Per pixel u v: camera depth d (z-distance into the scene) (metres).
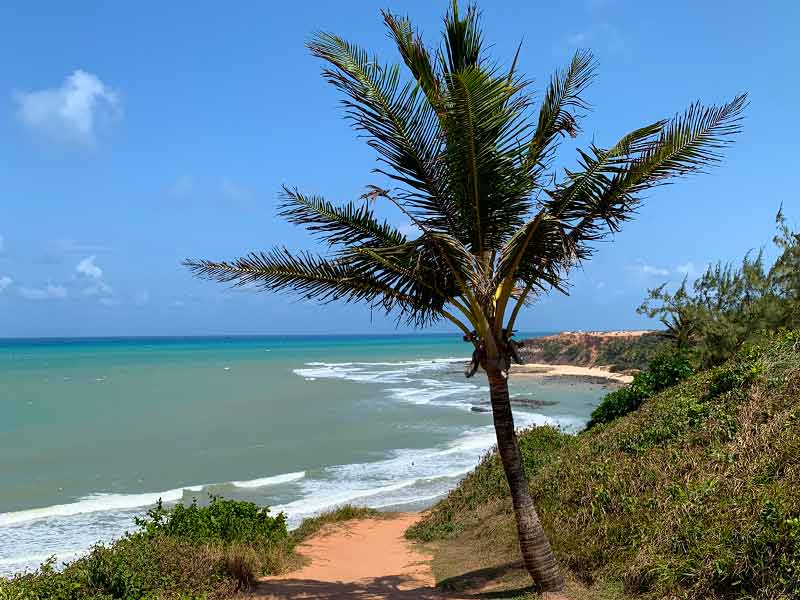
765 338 14.30
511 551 10.23
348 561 11.38
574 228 7.66
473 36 7.59
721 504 7.30
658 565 6.98
